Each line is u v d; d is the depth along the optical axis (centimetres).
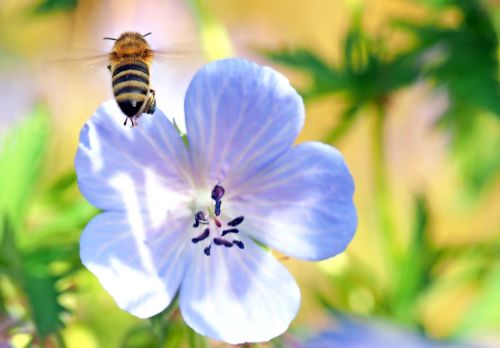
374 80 37
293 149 29
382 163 38
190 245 30
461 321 38
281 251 30
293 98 29
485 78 37
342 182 29
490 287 38
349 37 37
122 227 29
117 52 30
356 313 36
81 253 29
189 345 30
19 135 34
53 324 31
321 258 29
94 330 36
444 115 40
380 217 38
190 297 29
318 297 37
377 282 37
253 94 29
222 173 30
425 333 36
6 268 32
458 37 37
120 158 29
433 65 37
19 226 33
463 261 38
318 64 37
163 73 37
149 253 29
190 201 30
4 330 32
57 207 34
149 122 29
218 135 30
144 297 29
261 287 30
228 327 29
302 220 29
